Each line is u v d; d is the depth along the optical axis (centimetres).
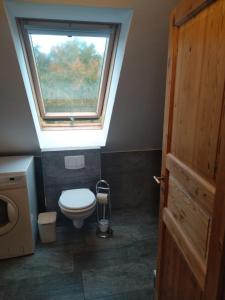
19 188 206
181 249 117
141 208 316
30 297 178
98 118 282
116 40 197
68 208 221
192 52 99
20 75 183
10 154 262
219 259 80
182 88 110
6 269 205
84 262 214
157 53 184
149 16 158
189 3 97
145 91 214
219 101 79
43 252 227
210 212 87
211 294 87
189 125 104
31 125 232
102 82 241
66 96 256
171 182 128
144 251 229
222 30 76
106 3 149
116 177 300
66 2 146
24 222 214
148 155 300
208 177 89
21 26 178
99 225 260
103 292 182
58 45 210
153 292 182
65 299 176
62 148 260
